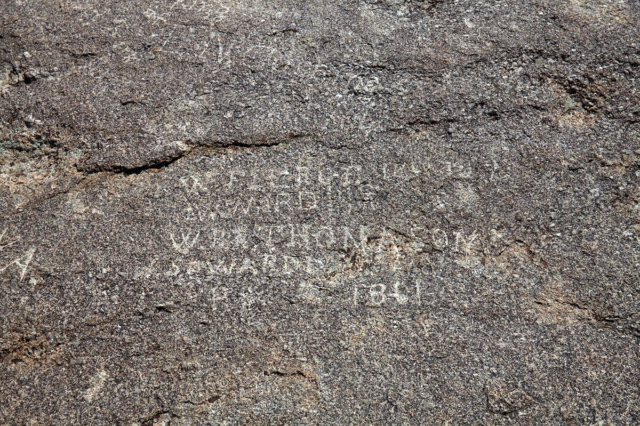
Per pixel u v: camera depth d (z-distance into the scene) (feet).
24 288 9.43
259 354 9.02
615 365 8.89
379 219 9.75
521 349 8.98
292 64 11.02
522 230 9.65
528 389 8.80
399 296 9.29
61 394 8.88
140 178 10.13
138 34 11.43
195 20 11.54
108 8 11.75
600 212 9.74
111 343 9.11
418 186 9.96
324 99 10.66
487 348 9.00
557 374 8.86
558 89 10.65
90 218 9.87
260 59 11.08
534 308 9.20
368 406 8.75
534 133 10.30
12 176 10.27
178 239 9.69
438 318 9.16
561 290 9.29
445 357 8.96
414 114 10.50
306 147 10.28
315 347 9.04
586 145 10.19
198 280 9.43
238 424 8.71
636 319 9.11
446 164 10.09
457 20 11.39
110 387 8.90
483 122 10.40
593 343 9.00
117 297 9.36
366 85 10.77
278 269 9.47
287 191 9.96
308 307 9.25
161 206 9.91
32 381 8.95
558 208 9.78
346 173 10.07
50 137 10.53
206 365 8.98
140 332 9.16
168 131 10.46
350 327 9.12
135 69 11.06
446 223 9.71
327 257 9.53
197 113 10.61
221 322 9.19
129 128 10.52
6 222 9.89
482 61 10.93
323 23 11.43
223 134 10.41
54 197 10.06
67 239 9.73
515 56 10.95
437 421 8.68
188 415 8.76
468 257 9.50
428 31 11.28
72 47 11.32
